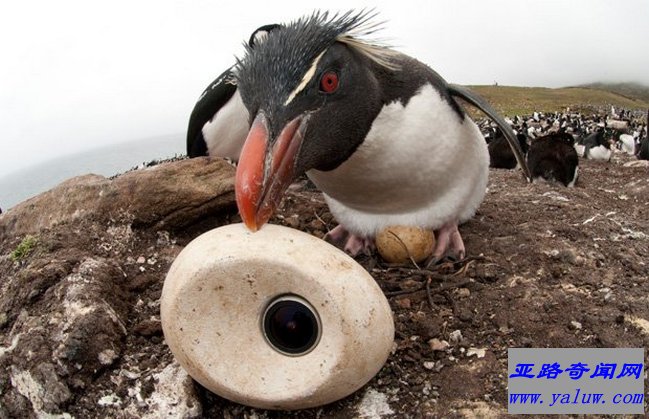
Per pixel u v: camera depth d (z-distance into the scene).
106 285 0.27
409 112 0.26
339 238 0.34
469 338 0.26
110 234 0.33
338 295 0.20
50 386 0.23
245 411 0.23
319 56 0.23
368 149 0.25
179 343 0.21
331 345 0.20
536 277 0.31
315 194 0.47
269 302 0.20
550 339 0.26
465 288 0.30
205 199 0.34
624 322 0.27
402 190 0.28
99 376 0.24
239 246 0.20
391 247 0.30
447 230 0.33
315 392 0.20
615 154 1.48
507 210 0.43
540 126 2.31
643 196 0.63
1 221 0.36
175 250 0.32
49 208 0.35
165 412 0.23
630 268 0.32
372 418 0.23
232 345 0.21
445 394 0.24
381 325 0.21
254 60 0.23
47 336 0.25
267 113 0.21
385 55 0.26
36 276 0.28
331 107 0.23
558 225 0.38
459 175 0.30
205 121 0.49
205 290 0.20
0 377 0.24
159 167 0.35
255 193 0.20
